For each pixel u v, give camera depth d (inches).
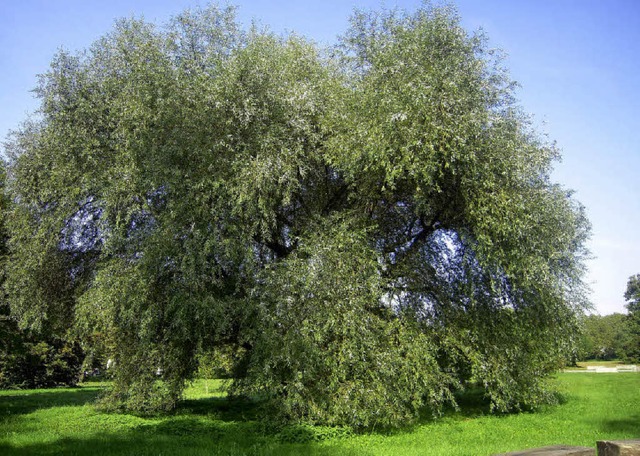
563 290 618.5
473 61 581.6
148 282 538.6
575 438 471.5
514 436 491.8
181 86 566.3
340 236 530.9
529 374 639.8
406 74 553.0
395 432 522.0
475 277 606.9
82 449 430.9
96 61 650.8
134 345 601.6
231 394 631.8
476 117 538.0
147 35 616.7
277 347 507.5
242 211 549.3
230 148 537.3
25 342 850.8
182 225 538.9
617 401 819.4
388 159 520.1
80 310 544.7
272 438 491.8
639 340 2898.6
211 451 424.2
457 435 501.7
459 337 599.2
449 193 582.9
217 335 576.7
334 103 592.4
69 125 615.2
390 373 501.0
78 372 1408.7
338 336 511.8
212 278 545.3
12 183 658.2
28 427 558.6
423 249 636.7
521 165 553.0
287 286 520.4
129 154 551.2
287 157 544.1
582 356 811.4
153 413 642.2
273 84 567.2
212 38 622.5
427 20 595.5
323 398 510.9
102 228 573.0
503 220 523.5
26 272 631.2
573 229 623.8
